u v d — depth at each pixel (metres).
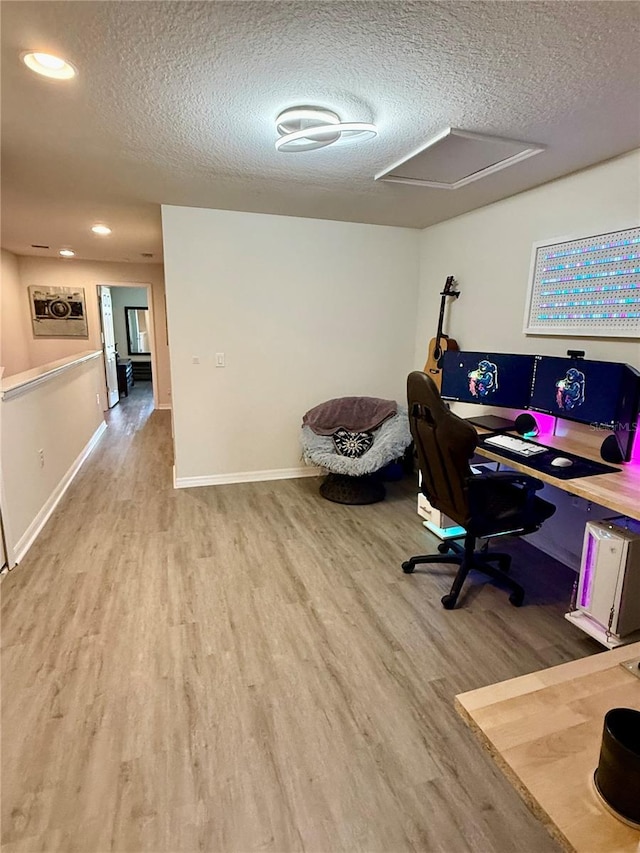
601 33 1.41
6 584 2.52
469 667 1.96
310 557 2.87
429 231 4.14
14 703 1.73
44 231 4.49
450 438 2.14
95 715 1.68
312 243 3.97
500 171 2.62
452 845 1.29
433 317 4.15
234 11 1.33
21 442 2.95
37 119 2.03
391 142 2.27
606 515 2.56
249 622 2.24
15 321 6.00
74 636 2.11
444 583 2.61
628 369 2.12
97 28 1.42
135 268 6.99
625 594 1.96
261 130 2.13
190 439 3.99
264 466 4.23
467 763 1.53
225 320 3.87
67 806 1.37
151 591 2.48
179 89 1.78
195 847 1.27
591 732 0.84
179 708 1.73
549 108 1.90
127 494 3.88
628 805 0.67
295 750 1.56
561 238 2.71
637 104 1.85
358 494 3.73
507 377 2.85
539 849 1.28
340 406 4.13
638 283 2.30
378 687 1.85
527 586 2.59
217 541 3.06
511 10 1.31
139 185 2.99
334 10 1.33
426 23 1.38
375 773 1.49
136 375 11.20
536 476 2.11
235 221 3.72
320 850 1.27
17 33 1.43
